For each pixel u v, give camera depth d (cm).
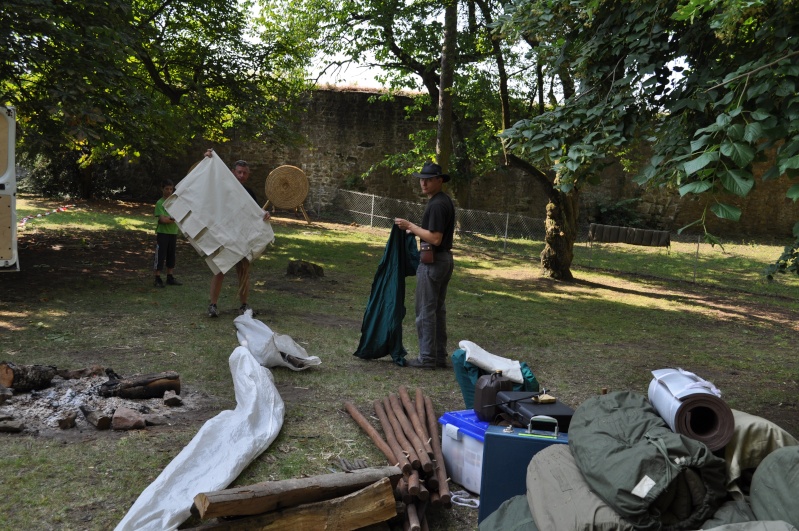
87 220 1967
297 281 1291
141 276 1212
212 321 861
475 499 411
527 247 2253
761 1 373
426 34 1880
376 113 2714
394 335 729
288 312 983
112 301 959
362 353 741
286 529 326
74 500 366
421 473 402
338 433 498
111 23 1130
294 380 636
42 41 1052
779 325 1224
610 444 321
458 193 2436
